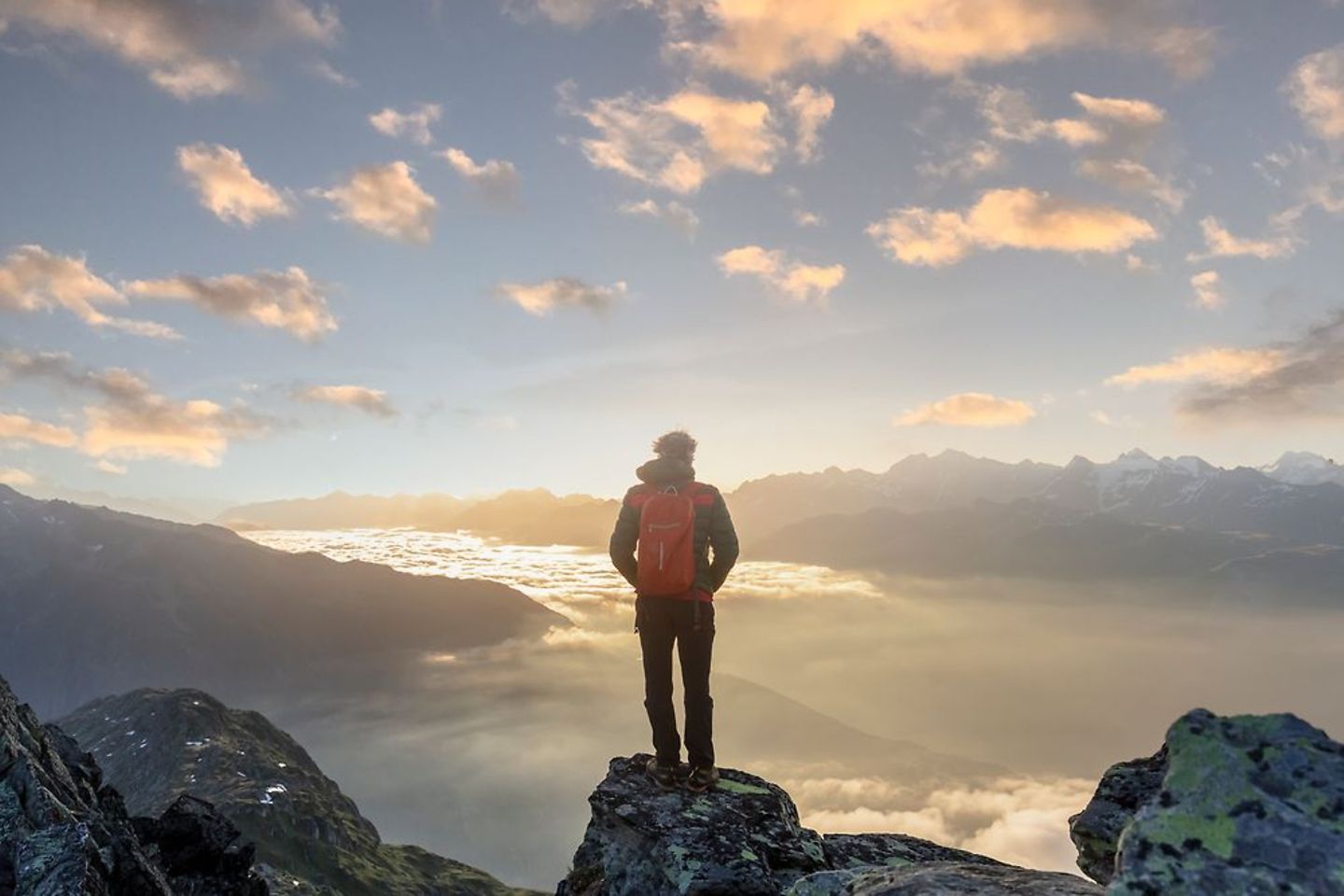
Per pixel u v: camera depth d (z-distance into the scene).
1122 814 6.43
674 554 8.23
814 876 6.37
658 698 8.58
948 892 5.14
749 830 7.88
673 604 8.40
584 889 8.91
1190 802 4.29
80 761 18.70
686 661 8.45
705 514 8.49
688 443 8.88
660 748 8.61
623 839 8.30
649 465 8.90
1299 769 4.19
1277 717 4.56
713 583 8.55
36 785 10.12
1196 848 4.03
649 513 8.47
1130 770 6.84
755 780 9.11
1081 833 6.64
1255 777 4.25
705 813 8.09
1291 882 3.65
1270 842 3.89
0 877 8.73
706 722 8.48
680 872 7.24
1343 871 3.61
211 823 20.94
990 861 8.45
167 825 20.11
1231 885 3.75
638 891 7.76
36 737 12.71
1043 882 5.07
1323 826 3.86
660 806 8.22
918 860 8.59
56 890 8.45
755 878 7.11
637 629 8.73
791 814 8.71
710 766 8.49
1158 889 3.92
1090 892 4.75
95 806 14.96
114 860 11.59
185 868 19.36
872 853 8.72
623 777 9.02
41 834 9.27
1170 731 4.84
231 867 20.25
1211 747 4.52
